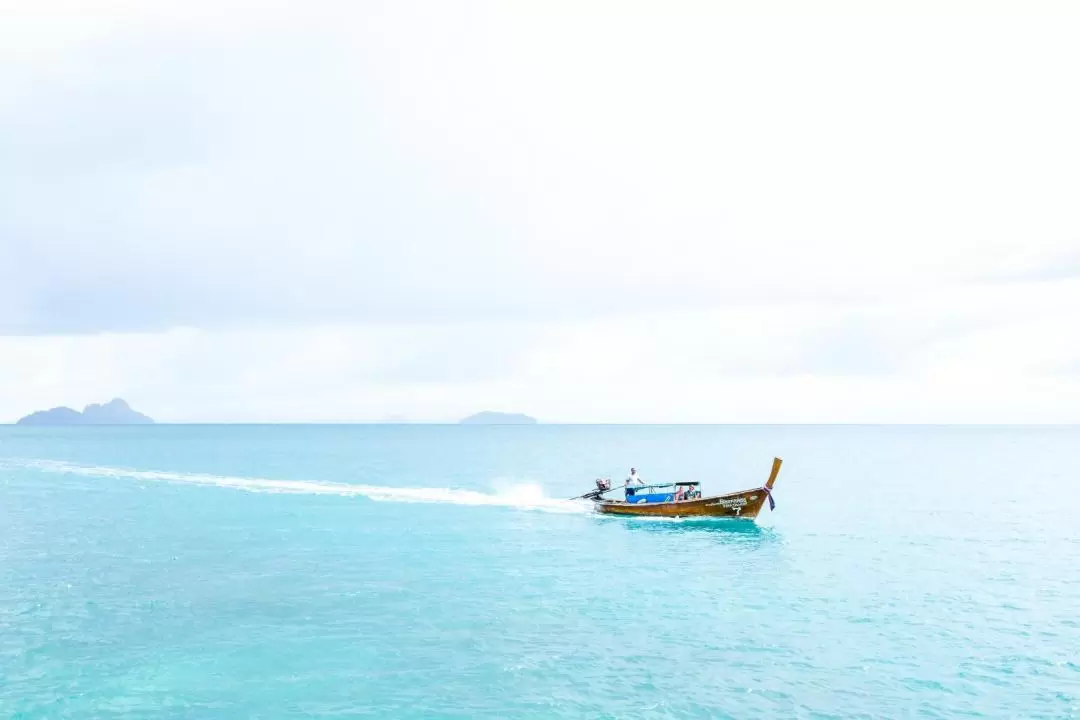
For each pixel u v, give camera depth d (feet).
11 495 199.72
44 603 90.58
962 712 60.75
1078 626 82.89
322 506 175.11
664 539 132.36
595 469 315.78
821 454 465.47
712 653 73.51
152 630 80.38
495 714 60.08
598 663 70.85
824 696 63.77
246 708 61.36
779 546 127.34
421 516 159.02
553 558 116.37
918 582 101.96
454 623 82.43
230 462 355.97
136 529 143.74
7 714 60.08
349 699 62.95
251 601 91.25
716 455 450.71
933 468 330.95
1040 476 283.79
